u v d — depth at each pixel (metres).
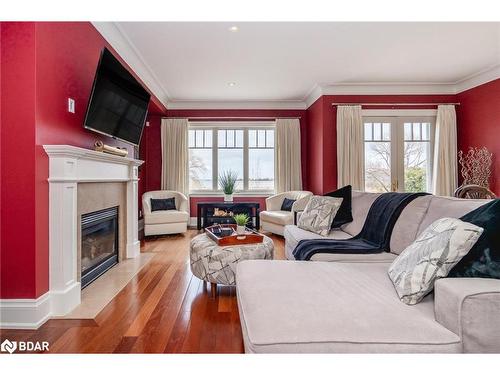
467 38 3.50
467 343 1.08
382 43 3.61
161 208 5.45
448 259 1.29
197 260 2.63
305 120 6.32
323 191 5.24
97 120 2.72
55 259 2.20
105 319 2.15
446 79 4.96
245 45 3.63
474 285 1.15
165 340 1.87
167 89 5.41
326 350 1.04
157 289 2.75
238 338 1.90
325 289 1.47
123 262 3.63
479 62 4.24
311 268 1.85
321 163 5.29
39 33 2.07
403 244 2.14
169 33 3.32
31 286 2.03
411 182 5.32
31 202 2.03
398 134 5.29
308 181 6.21
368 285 1.55
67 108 2.46
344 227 3.14
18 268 2.03
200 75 4.67
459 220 1.40
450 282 1.19
